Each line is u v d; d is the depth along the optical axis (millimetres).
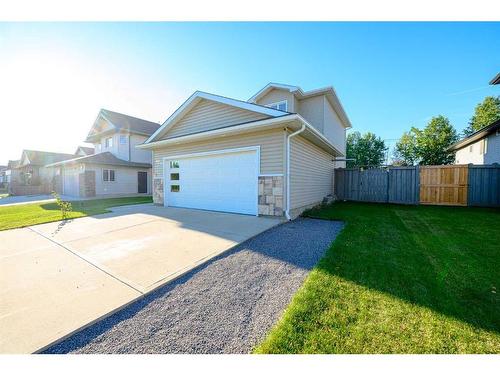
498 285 2691
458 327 1949
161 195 10445
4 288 2709
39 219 7316
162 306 2352
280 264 3398
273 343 1779
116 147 18016
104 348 1789
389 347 1742
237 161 7559
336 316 2102
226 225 5879
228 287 2730
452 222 6238
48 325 2027
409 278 2865
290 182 6789
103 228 5844
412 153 31625
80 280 2910
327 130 11875
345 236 4797
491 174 9109
